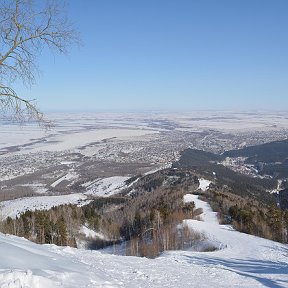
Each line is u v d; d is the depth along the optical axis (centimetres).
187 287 1064
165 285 1034
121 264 1332
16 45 1223
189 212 5828
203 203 6925
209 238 4075
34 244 1220
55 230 4762
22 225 4266
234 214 5531
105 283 794
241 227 5041
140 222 5781
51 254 991
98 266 1159
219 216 5800
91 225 6266
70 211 6381
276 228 4997
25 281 623
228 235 4241
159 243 4231
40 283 641
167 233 4306
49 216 5528
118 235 6203
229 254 2730
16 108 1202
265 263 2155
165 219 5091
